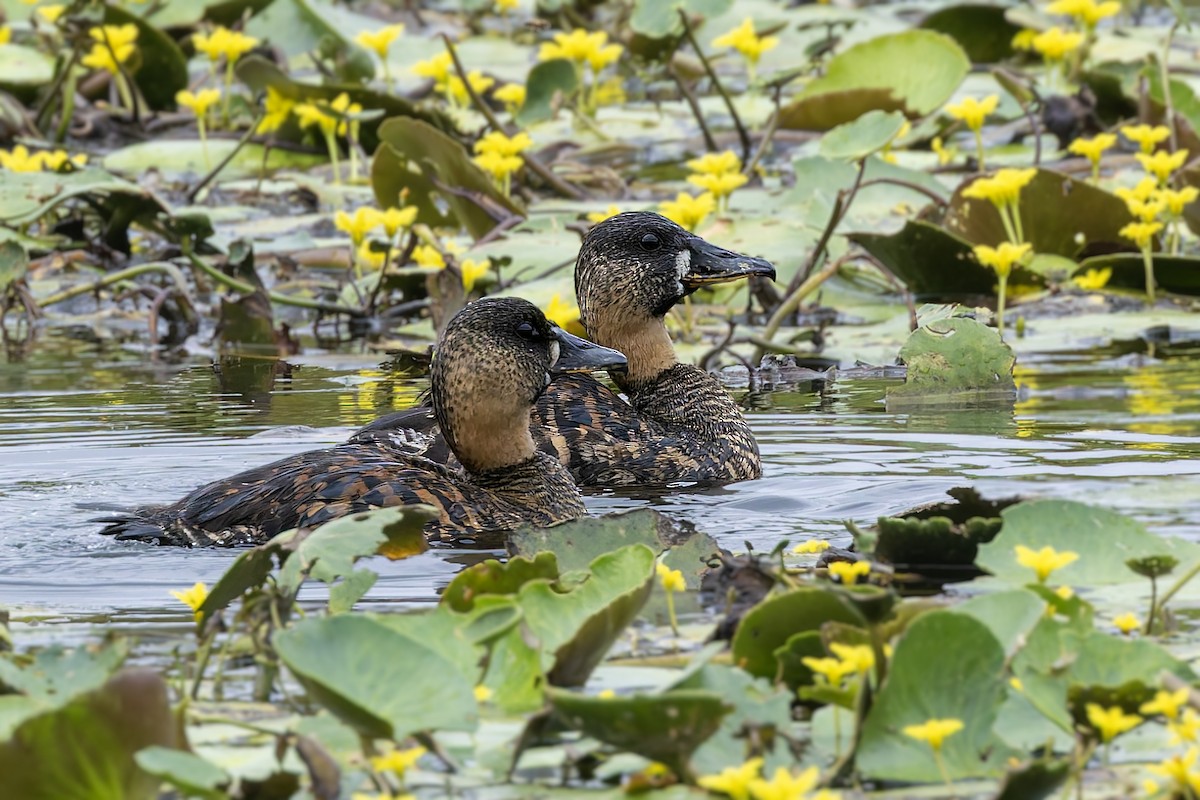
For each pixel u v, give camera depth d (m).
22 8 31.20
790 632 7.04
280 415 13.96
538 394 11.38
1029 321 17.17
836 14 31.22
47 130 25.22
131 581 9.33
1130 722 6.08
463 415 11.25
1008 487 10.74
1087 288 17.98
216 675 7.37
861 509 10.80
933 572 8.68
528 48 31.16
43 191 18.69
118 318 18.86
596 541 9.04
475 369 11.17
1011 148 24.53
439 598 8.82
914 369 14.30
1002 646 6.40
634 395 13.59
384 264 17.84
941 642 6.33
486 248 18.66
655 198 21.84
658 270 13.59
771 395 14.81
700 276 13.63
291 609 7.82
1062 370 15.24
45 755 5.61
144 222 19.89
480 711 6.86
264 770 6.25
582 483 12.51
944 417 13.46
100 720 5.64
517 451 11.34
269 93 22.75
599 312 13.74
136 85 26.34
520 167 21.83
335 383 15.43
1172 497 10.23
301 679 6.23
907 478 11.43
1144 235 17.41
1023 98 23.31
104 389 15.14
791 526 10.41
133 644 7.98
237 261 17.47
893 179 18.80
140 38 25.98
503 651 7.02
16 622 8.45
